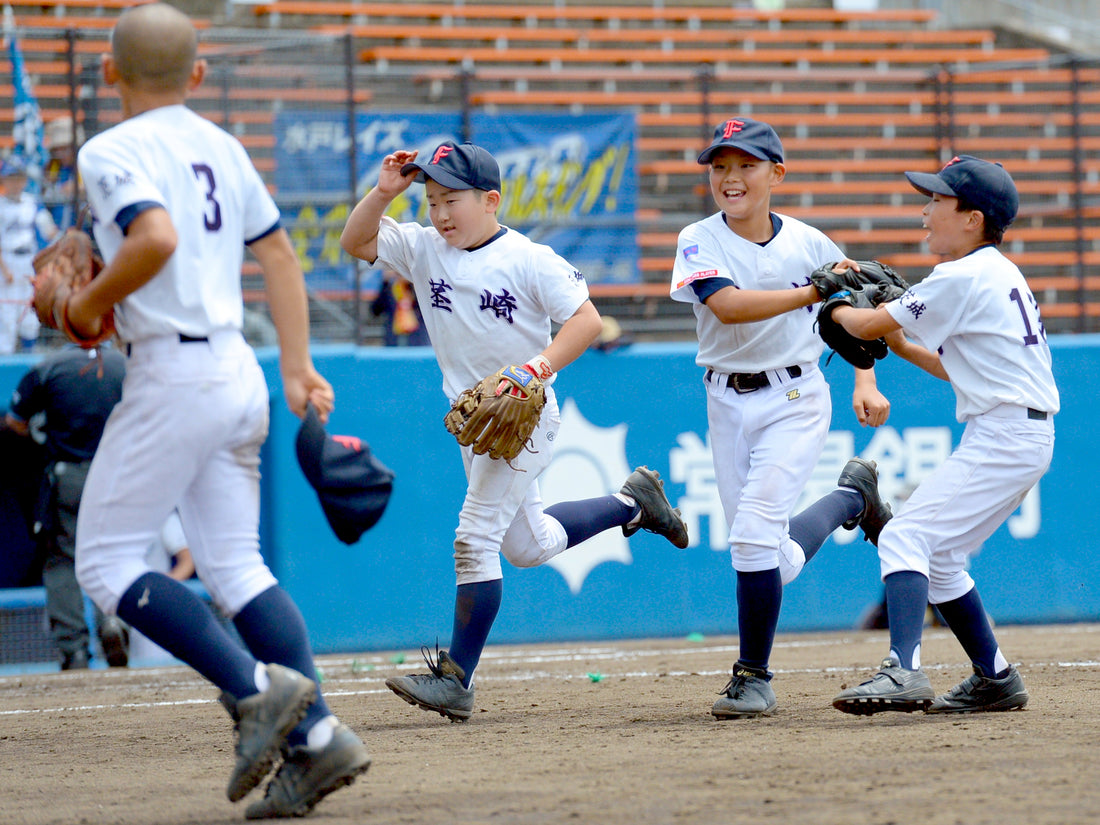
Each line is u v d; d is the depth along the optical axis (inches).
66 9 2046.0
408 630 1342.3
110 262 421.7
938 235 627.8
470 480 672.4
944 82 1681.8
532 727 644.1
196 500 438.0
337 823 413.1
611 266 1537.9
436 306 678.5
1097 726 571.5
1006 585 1462.8
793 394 654.5
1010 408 601.9
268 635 435.8
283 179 1389.0
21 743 673.0
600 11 2508.6
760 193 647.1
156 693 936.9
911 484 1445.6
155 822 430.9
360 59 2239.2
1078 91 1612.9
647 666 1015.0
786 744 543.5
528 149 1507.1
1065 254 2028.8
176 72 435.8
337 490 464.8
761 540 639.8
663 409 1418.6
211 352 421.1
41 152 1380.4
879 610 1427.2
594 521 715.4
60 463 1168.8
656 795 438.6
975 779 446.0
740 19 2600.9
